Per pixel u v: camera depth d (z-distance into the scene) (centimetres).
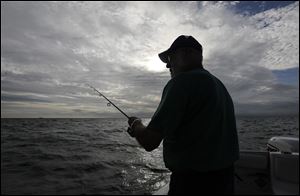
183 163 144
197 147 143
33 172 691
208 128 142
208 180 145
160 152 1049
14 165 788
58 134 2078
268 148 257
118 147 1230
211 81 147
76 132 2303
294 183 197
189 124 143
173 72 170
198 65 160
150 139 139
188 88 141
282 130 2453
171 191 155
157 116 139
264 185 211
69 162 831
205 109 142
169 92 142
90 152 1068
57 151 1097
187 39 162
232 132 159
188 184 147
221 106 149
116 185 554
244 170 224
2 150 1129
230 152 153
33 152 1072
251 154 225
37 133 2197
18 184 568
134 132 152
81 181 589
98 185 555
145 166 760
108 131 2472
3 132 2306
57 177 631
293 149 212
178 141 146
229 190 153
